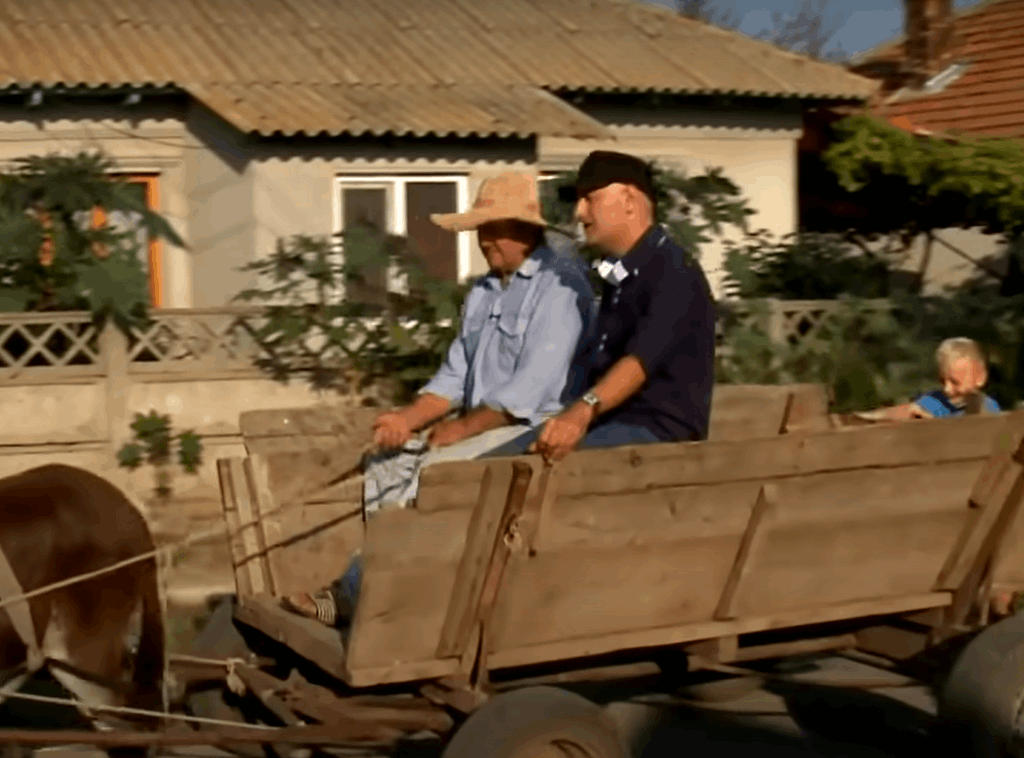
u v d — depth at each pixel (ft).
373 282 35.70
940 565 21.16
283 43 46.26
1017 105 60.59
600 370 20.68
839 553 20.16
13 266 33.83
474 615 18.06
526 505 17.80
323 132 41.09
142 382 34.47
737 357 37.27
